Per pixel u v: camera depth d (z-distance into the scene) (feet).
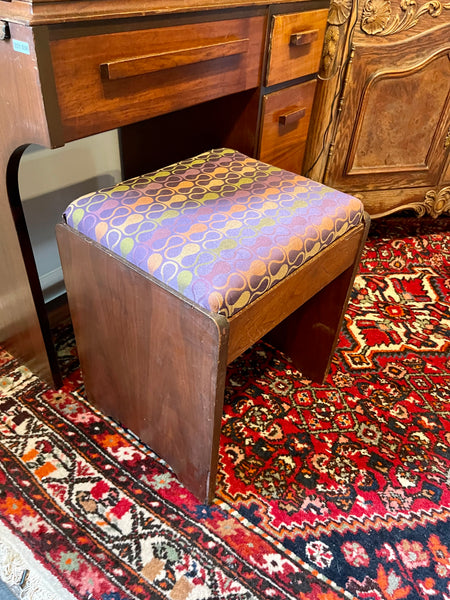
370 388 3.67
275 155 3.72
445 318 4.46
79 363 3.42
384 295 4.70
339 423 3.37
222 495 2.88
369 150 4.61
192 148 3.83
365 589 2.49
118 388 2.94
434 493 2.98
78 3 2.00
